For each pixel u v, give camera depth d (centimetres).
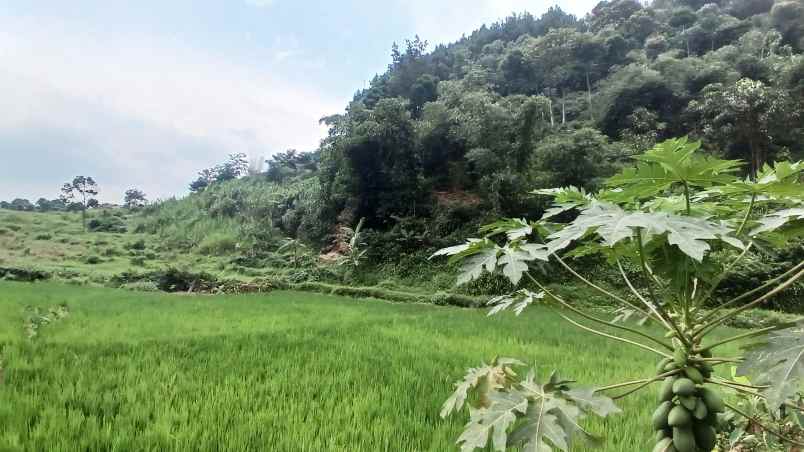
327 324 1341
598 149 3108
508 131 3250
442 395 632
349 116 3934
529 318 1664
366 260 3431
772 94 3344
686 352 206
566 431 199
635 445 459
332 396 612
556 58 5019
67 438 470
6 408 531
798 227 224
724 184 221
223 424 513
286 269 3725
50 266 3606
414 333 1204
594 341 1196
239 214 5191
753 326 1822
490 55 6097
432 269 3150
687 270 213
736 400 315
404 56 6284
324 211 4153
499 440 198
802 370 164
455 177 3888
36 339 1011
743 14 6181
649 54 5406
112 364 780
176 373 716
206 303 1883
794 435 279
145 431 490
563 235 209
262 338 1075
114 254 4491
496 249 246
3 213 5931
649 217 197
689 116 3816
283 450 451
